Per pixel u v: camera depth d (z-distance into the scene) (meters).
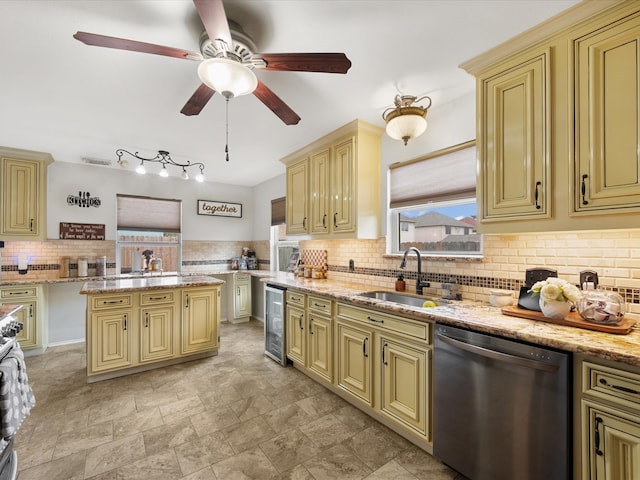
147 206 4.48
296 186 3.48
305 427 2.06
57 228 3.84
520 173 1.59
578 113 1.40
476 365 1.53
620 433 1.11
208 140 3.13
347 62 1.41
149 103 2.32
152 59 1.76
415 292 2.50
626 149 1.28
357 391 2.24
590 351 1.15
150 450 1.83
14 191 3.38
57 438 1.93
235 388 2.62
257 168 4.25
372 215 2.78
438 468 1.70
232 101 2.32
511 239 1.97
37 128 2.79
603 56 1.34
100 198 4.11
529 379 1.34
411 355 1.85
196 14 1.42
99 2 1.34
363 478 1.62
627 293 1.53
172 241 4.73
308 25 1.50
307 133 2.94
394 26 1.51
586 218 1.39
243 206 5.37
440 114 2.38
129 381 2.74
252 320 5.10
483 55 1.71
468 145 2.21
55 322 3.76
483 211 1.74
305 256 3.93
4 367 1.36
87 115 2.52
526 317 1.60
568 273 1.72
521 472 1.36
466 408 1.57
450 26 1.51
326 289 2.67
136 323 2.88
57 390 2.56
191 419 2.15
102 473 1.64
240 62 1.46
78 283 3.91
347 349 2.35
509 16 1.44
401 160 2.67
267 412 2.24
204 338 3.28
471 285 2.18
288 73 1.93
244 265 5.05
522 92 1.59
